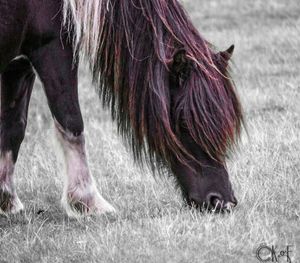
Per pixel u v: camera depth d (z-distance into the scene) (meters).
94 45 11.52
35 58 11.88
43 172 15.05
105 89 11.82
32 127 19.53
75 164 12.16
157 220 11.15
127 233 10.84
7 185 12.79
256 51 25.02
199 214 11.02
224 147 10.78
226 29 29.08
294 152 14.01
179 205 12.02
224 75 11.08
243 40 26.67
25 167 15.33
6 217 12.61
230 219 10.80
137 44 11.34
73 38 11.73
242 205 11.61
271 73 21.92
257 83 20.86
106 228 11.08
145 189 13.10
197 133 10.78
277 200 12.02
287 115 16.38
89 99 21.62
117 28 11.49
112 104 11.76
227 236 10.41
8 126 12.70
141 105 11.20
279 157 13.82
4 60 11.75
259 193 12.18
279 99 18.25
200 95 10.82
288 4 32.22
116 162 14.88
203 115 10.76
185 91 10.91
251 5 32.72
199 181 10.97
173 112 10.98
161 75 11.05
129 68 11.38
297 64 22.66
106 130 18.08
